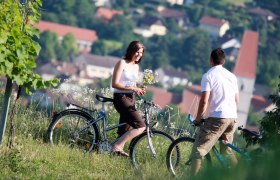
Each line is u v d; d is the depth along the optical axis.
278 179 9.42
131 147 23.56
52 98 27.78
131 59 23.66
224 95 20.86
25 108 28.02
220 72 21.06
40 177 20.05
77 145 24.19
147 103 23.67
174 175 20.52
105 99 23.98
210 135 20.83
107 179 21.02
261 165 9.55
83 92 27.94
